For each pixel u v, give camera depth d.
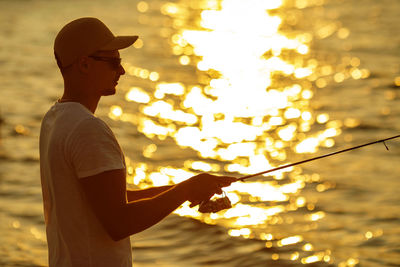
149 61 61.12
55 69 56.81
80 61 6.70
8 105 43.72
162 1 102.44
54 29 77.75
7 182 28.30
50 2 97.88
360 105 44.12
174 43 71.44
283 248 21.55
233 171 31.98
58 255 6.79
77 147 6.41
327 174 30.42
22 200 25.97
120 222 6.32
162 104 45.84
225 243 21.80
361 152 33.97
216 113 43.78
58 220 6.65
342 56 61.41
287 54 64.81
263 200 27.03
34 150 33.75
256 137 38.19
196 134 38.69
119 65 6.90
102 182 6.35
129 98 47.03
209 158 34.06
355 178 29.58
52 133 6.60
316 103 45.47
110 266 6.69
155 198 6.53
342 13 87.69
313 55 63.22
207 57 64.06
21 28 78.25
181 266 20.09
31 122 39.59
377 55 60.69
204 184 6.79
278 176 30.48
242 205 26.28
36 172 29.94
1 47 66.88
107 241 6.70
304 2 100.62
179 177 31.02
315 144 36.44
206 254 20.98
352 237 22.67
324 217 24.83
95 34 6.70
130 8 94.81
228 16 92.12
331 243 22.14
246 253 21.11
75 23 6.74
